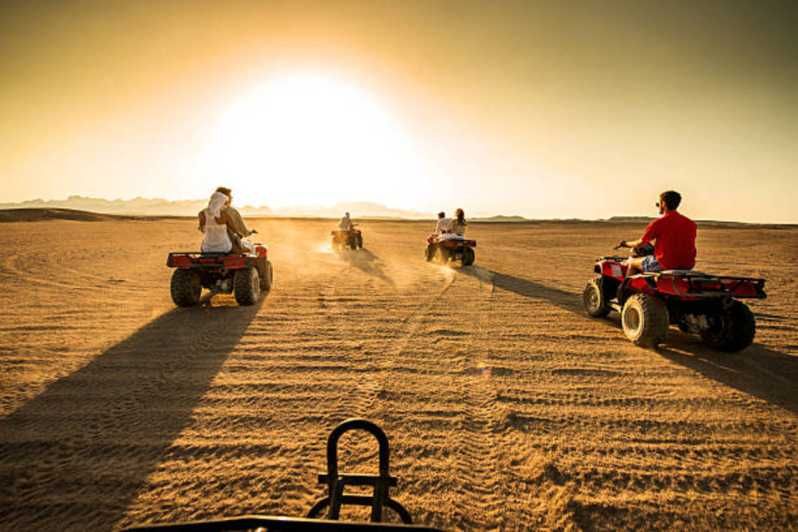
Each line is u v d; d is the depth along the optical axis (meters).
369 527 1.24
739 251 19.92
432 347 5.61
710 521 2.57
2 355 5.21
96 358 5.12
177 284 7.50
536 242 26.72
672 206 5.78
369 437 3.44
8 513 2.60
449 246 13.85
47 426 3.56
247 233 8.05
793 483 2.93
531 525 2.53
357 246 20.69
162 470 3.00
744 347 5.32
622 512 2.63
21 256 14.71
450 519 2.57
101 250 17.05
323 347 5.57
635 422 3.71
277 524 1.25
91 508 2.64
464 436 3.47
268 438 3.41
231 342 5.74
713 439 3.46
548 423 3.68
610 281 7.12
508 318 7.14
